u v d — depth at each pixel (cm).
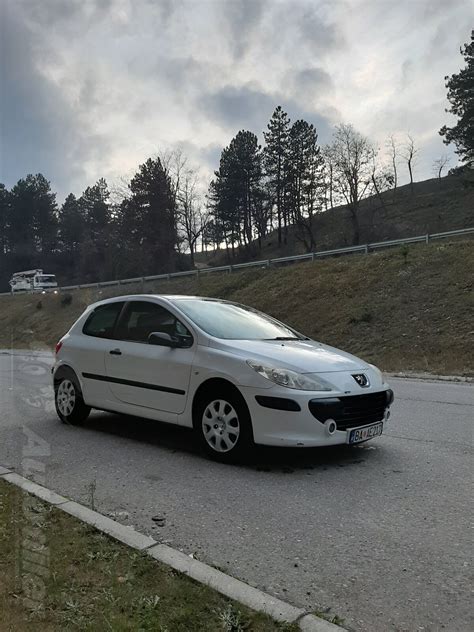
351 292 2255
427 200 7225
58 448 608
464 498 444
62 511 391
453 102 5356
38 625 252
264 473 512
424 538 369
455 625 270
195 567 312
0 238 7812
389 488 469
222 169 6825
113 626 251
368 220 6600
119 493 462
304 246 6322
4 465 534
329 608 285
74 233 7994
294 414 495
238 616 263
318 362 540
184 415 576
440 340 1628
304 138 5978
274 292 2612
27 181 7894
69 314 3600
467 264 2053
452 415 811
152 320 643
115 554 325
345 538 371
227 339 576
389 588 305
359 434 524
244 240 7225
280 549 355
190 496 453
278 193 6309
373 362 1630
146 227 6062
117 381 651
